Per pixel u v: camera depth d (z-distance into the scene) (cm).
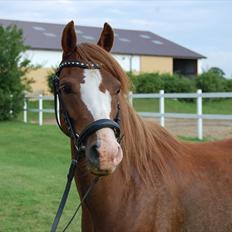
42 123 1838
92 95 286
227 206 327
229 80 3097
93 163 269
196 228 320
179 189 321
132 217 306
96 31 4947
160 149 336
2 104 1891
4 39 1909
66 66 304
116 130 286
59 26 4741
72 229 574
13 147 1216
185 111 2278
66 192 325
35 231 566
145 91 2966
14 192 740
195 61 5047
